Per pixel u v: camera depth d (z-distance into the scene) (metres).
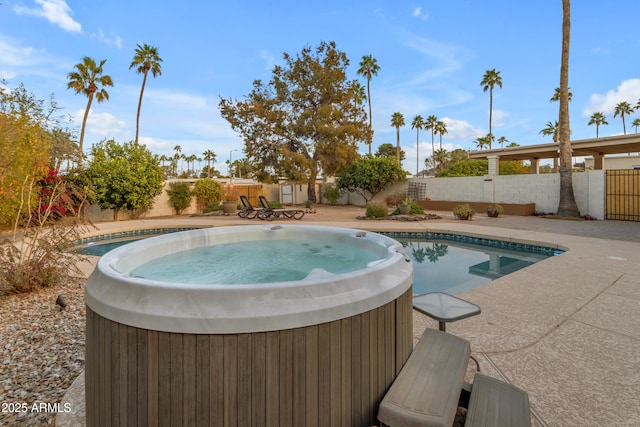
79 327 3.14
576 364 2.28
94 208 12.81
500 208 12.28
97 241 8.80
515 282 4.21
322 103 20.94
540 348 2.51
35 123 5.99
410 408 1.36
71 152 10.50
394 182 19.16
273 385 1.26
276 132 20.34
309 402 1.32
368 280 1.58
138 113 21.53
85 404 1.79
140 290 1.36
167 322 1.24
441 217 12.26
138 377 1.30
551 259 5.39
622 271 4.65
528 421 1.43
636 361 2.30
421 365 1.71
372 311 1.51
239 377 1.23
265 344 1.24
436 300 2.39
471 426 1.38
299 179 19.86
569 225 9.77
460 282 5.04
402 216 11.70
